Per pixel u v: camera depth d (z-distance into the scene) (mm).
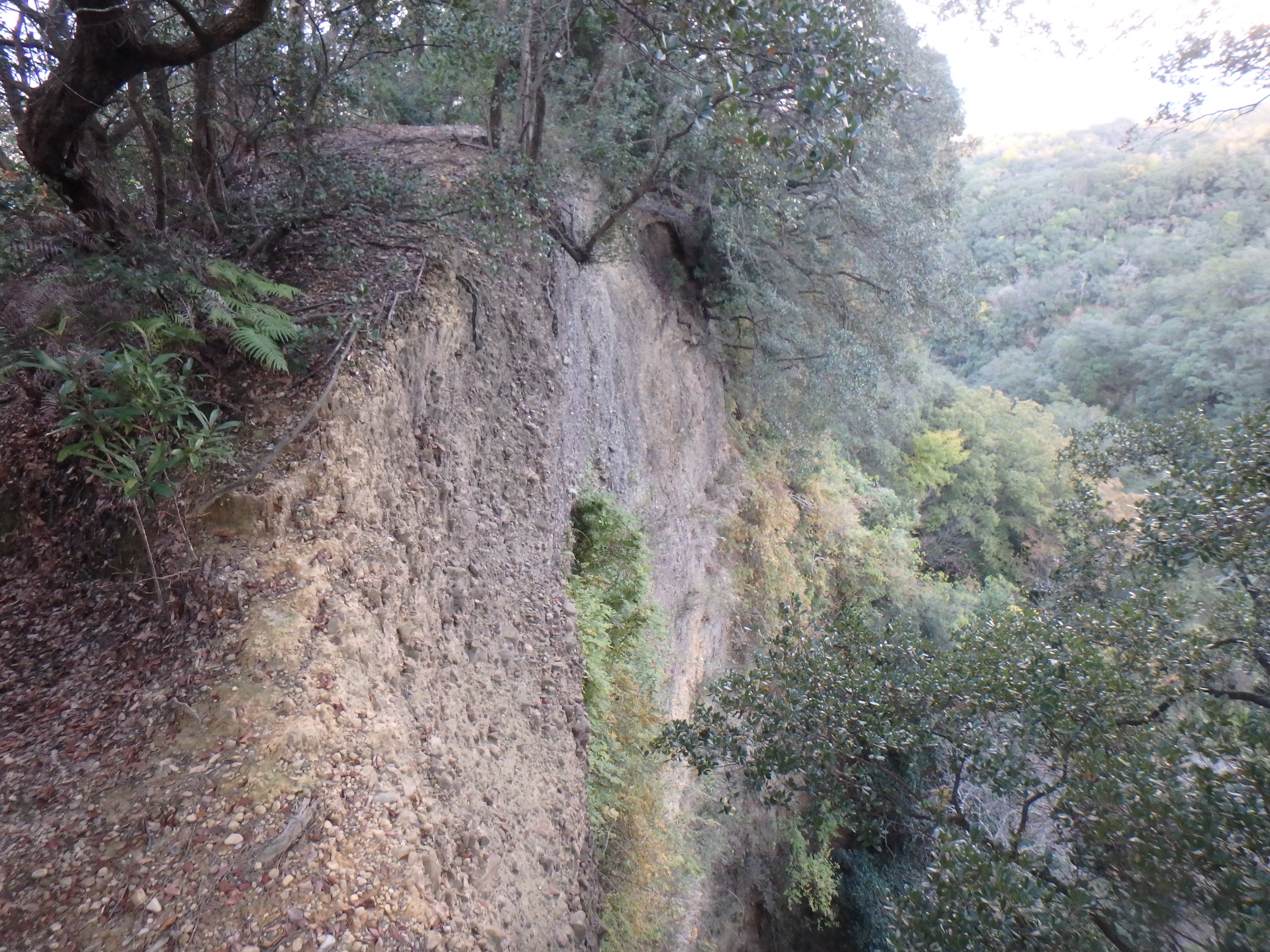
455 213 6145
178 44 3744
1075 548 7391
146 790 2838
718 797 10266
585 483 8352
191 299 4227
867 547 17219
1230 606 5449
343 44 5957
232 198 5977
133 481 3178
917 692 5273
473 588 5281
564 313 8164
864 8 7852
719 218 10805
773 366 13383
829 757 5195
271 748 3027
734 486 14008
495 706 4824
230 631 3426
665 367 12016
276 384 4414
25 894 2465
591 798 5473
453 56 6543
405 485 4863
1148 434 7012
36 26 4141
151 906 2465
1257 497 5055
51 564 3910
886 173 10984
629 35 6852
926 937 3881
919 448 23953
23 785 2854
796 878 11516
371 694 3570
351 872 2779
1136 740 4379
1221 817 3625
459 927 3037
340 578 3912
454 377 5797
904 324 13469
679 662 10562
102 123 5238
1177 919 3502
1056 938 3543
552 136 8547
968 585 22766
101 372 3443
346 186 5973
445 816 3502
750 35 4520
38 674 3393
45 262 4254
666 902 6738
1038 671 4820
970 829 4414
